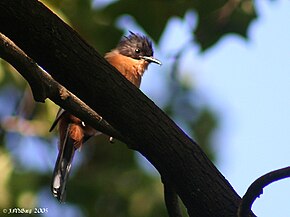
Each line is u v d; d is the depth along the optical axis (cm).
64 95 651
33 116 1462
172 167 643
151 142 630
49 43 575
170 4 1363
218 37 1368
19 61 603
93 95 605
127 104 615
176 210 690
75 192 1622
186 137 648
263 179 608
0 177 1455
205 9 1352
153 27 1368
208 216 648
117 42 1439
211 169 651
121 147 1691
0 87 1441
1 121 1458
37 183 1481
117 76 613
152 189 1652
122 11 1401
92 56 597
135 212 1634
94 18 1445
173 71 1386
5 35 574
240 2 1386
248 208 620
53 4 1325
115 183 1656
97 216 1620
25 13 561
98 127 683
